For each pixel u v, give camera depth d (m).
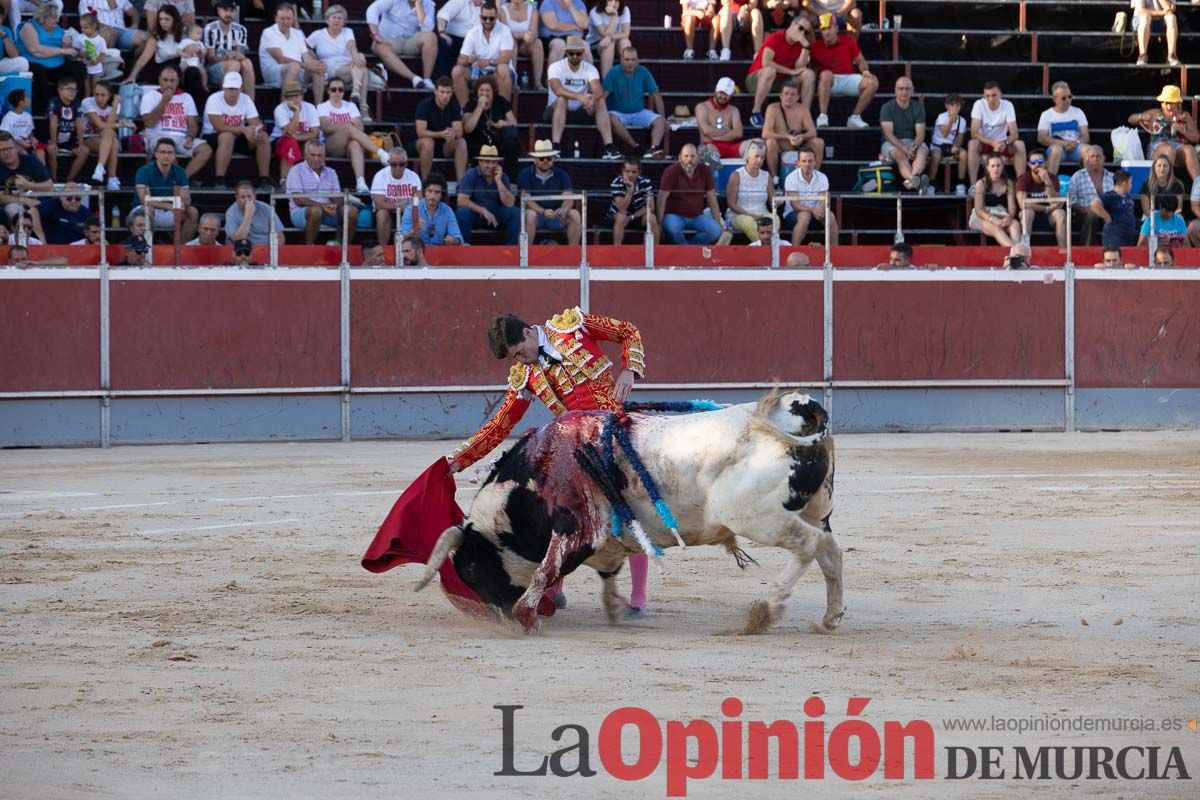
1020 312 32.66
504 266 31.31
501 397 31.36
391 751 8.23
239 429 30.44
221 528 17.95
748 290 31.91
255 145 32.97
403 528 12.26
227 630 11.95
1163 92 38.03
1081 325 32.84
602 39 36.91
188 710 9.20
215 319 30.23
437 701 9.43
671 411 12.38
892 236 35.00
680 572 14.88
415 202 31.12
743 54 39.50
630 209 32.28
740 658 10.76
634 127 36.44
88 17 33.69
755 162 33.12
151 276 29.97
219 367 30.28
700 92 38.53
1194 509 19.42
